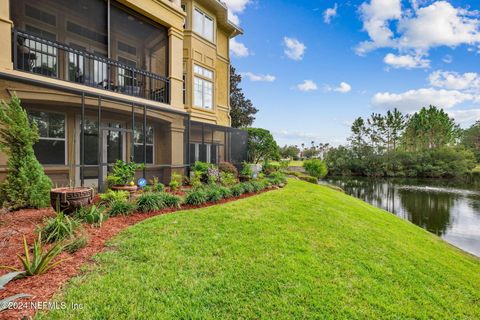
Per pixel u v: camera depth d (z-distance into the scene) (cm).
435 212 1797
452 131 4994
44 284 264
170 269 314
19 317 214
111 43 1043
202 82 1307
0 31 609
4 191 524
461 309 333
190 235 426
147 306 245
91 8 881
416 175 3800
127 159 1009
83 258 325
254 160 2045
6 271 283
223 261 346
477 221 1566
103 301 245
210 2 1302
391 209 1889
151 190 743
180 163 1057
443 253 630
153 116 966
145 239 394
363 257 430
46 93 689
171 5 1011
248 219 538
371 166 3916
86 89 777
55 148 819
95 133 923
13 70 629
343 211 782
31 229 416
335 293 306
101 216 447
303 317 257
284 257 379
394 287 351
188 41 1223
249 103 2995
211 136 1373
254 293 285
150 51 1111
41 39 685
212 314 245
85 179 891
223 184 964
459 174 3597
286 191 1000
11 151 528
